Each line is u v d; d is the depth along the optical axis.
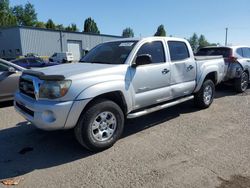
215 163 3.86
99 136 4.27
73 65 4.76
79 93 3.92
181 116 6.28
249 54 9.86
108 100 4.36
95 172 3.68
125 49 5.01
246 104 7.50
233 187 3.25
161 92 5.26
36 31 39.94
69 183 3.42
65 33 44.12
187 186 3.29
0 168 3.84
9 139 4.94
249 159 3.97
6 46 39.84
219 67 7.12
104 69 4.34
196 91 6.48
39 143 4.74
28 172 3.72
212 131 5.23
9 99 7.60
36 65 19.28
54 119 3.85
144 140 4.79
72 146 4.58
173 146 4.50
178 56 5.80
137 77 4.73
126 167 3.79
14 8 91.00
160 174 3.58
